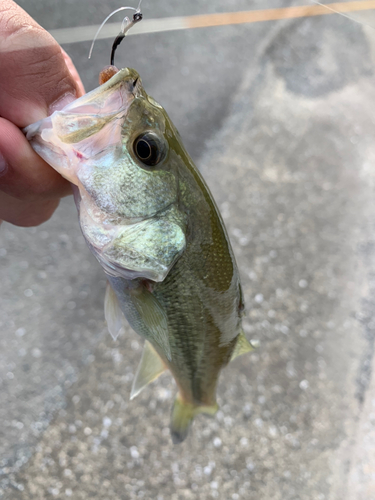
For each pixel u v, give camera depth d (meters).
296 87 0.64
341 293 0.46
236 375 0.40
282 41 0.66
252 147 0.56
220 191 0.52
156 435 0.36
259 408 0.38
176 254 0.18
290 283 0.46
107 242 0.17
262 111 0.60
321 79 0.65
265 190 0.53
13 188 0.18
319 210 0.52
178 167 0.18
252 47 0.65
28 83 0.16
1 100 0.16
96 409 0.36
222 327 0.22
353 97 0.64
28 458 0.34
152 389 0.38
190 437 0.36
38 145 0.17
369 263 0.48
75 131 0.16
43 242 0.44
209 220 0.19
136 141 0.17
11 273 0.41
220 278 0.20
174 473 0.35
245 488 0.35
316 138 0.59
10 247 0.43
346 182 0.56
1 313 0.39
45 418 0.35
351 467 0.36
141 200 0.17
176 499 0.34
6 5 0.16
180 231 0.18
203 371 0.24
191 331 0.21
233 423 0.38
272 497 0.34
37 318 0.39
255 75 0.63
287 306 0.44
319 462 0.36
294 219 0.51
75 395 0.37
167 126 0.18
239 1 0.56
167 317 0.20
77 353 0.38
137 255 0.17
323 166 0.57
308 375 0.41
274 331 0.43
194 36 0.61
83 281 0.42
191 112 0.56
